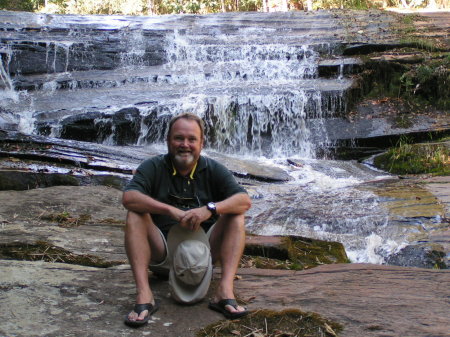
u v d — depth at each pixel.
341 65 11.60
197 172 3.19
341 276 3.52
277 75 12.02
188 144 3.09
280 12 16.08
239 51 13.18
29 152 7.22
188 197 3.18
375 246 5.02
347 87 10.61
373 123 10.15
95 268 3.66
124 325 2.79
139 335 2.69
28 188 6.49
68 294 3.17
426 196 6.44
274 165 8.71
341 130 10.03
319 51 12.70
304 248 4.67
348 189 7.00
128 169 7.02
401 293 3.21
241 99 10.22
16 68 12.10
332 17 15.30
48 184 6.55
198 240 3.04
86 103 10.39
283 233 5.32
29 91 11.36
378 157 9.12
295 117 10.29
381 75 11.43
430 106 10.78
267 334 2.73
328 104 10.38
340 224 5.50
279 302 3.10
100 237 4.48
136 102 10.21
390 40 12.77
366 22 14.62
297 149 10.09
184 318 2.87
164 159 3.21
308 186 7.30
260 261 4.22
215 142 10.12
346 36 13.36
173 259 2.98
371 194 6.64
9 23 13.96
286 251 4.38
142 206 2.97
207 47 13.35
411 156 8.75
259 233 5.33
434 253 4.71
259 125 10.24
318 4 22.77
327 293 3.22
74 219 5.02
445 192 6.63
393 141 9.77
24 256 3.97
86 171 6.81
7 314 2.85
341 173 8.44
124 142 9.78
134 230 2.99
